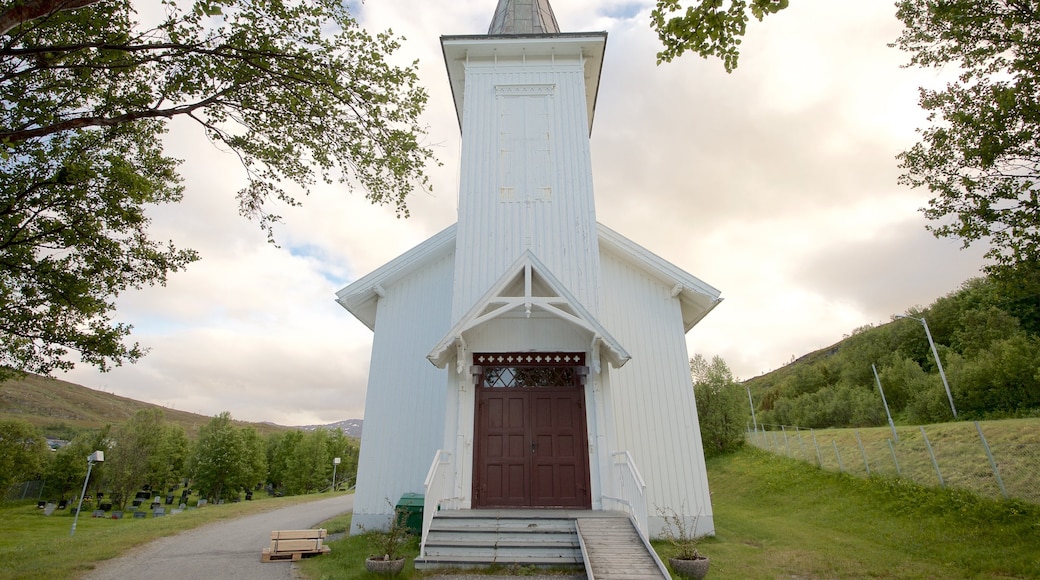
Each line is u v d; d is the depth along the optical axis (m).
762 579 8.37
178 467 47.34
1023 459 13.80
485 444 11.01
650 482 11.95
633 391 12.62
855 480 17.41
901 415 36.47
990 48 10.43
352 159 9.44
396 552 8.77
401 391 13.10
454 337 10.34
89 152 10.73
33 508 36.72
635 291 13.48
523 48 14.77
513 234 12.88
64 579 8.41
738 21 5.94
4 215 9.62
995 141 9.96
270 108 8.83
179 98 8.59
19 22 5.86
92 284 11.20
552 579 7.85
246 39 8.27
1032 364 26.41
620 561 7.96
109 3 8.07
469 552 8.58
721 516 15.80
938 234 11.07
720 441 33.00
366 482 12.47
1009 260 10.22
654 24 6.25
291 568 9.22
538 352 11.46
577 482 10.72
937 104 10.95
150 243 11.83
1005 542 10.42
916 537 11.45
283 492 52.25
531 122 14.12
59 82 8.57
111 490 33.84
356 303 14.39
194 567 9.28
